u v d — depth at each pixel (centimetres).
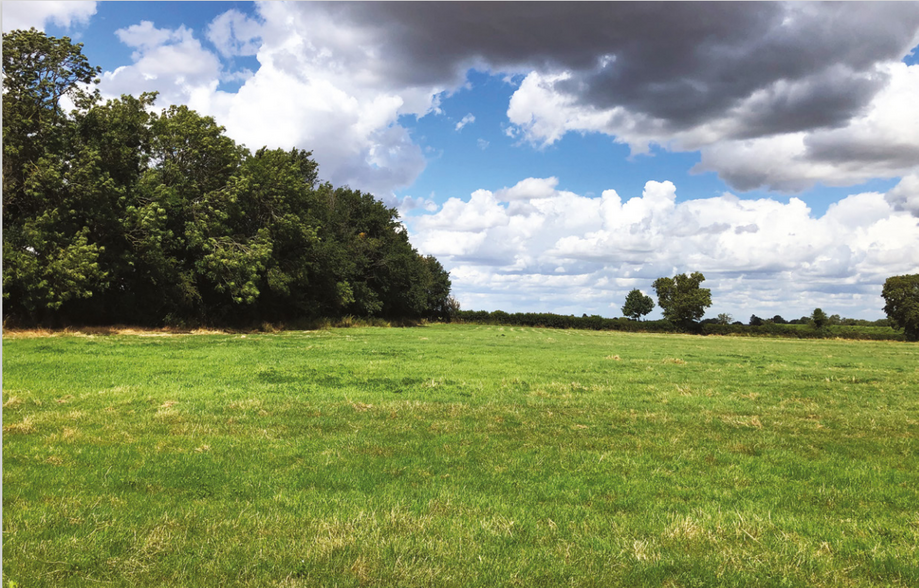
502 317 9175
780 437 1112
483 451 941
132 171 3947
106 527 586
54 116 3447
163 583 490
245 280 4359
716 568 548
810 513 706
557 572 530
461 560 546
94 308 3759
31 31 3297
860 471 883
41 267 3105
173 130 4209
